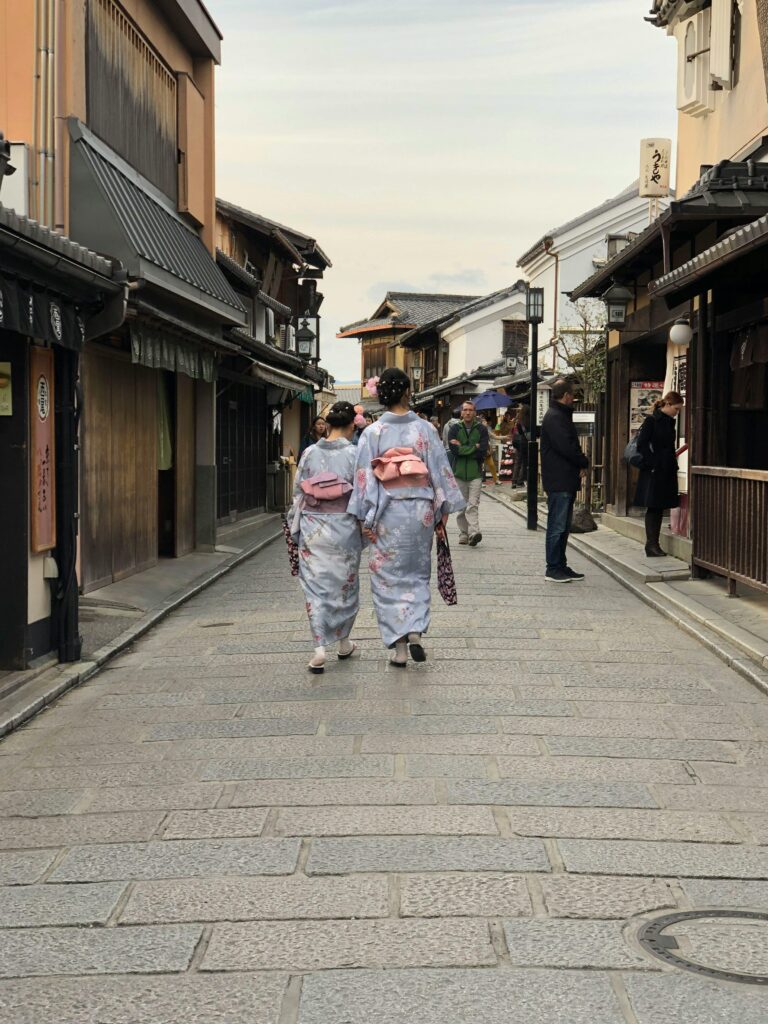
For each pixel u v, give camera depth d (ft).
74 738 19.51
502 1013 9.77
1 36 30.17
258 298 73.46
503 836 14.05
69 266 21.62
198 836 14.30
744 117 41.47
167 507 45.29
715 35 42.65
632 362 54.19
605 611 31.27
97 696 22.72
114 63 36.86
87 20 33.86
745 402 34.40
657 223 35.86
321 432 55.01
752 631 26.53
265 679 23.34
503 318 155.43
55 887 12.85
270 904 12.14
